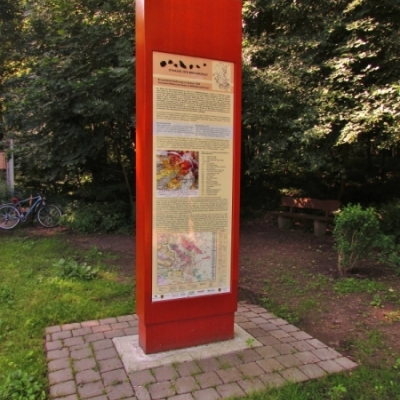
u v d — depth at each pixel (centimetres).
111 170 957
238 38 318
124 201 930
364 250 523
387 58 631
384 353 327
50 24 785
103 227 835
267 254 661
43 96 728
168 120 300
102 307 417
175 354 312
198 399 257
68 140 791
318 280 516
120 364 299
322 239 762
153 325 311
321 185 1059
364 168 1112
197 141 312
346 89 670
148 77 291
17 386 265
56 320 383
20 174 958
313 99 673
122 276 532
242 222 944
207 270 325
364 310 418
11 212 862
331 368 298
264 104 704
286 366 299
